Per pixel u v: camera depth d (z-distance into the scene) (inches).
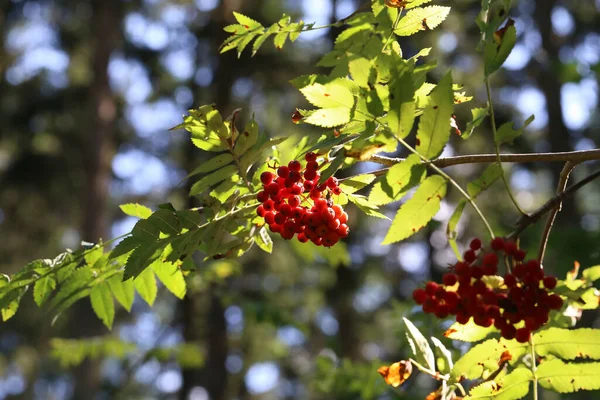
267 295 730.2
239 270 309.1
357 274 849.5
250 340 826.8
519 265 89.7
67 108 926.4
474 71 751.7
